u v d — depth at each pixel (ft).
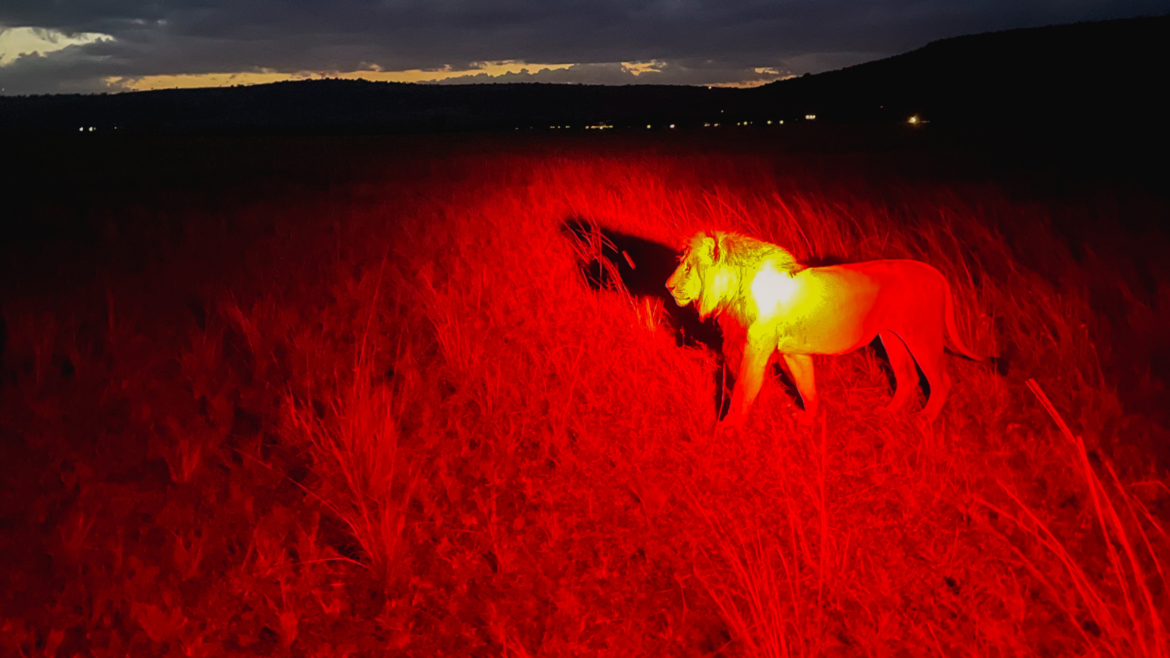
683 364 19.95
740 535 12.78
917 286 15.84
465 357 20.44
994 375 18.30
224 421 16.79
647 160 80.43
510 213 43.86
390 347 22.25
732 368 17.33
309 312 24.62
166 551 12.36
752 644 10.39
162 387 18.35
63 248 32.65
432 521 13.70
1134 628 10.40
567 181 58.44
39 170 75.77
